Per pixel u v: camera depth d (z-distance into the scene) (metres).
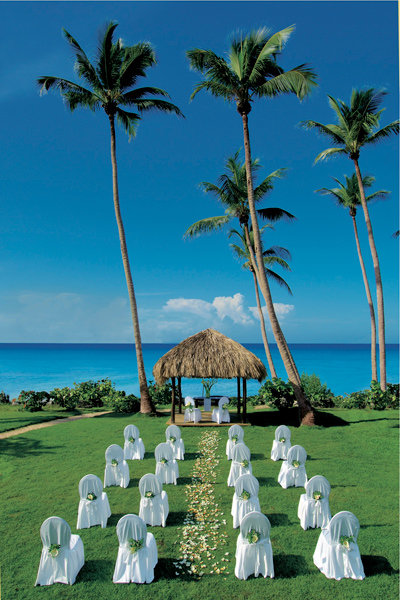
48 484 10.52
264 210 23.64
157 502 8.30
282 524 8.27
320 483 8.12
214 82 17.94
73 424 18.17
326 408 21.64
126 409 21.11
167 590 6.20
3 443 14.81
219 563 6.93
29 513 8.81
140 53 19.38
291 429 16.50
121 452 10.65
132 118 21.84
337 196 27.00
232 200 24.02
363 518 8.41
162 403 24.72
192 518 8.67
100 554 7.21
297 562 6.91
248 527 6.53
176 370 17.16
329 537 6.64
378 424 16.81
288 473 10.23
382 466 11.76
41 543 7.57
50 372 62.78
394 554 7.07
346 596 5.98
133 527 6.42
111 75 19.59
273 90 17.55
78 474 11.30
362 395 21.98
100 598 6.02
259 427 17.11
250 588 6.22
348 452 13.22
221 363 17.03
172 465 10.71
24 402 22.78
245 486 8.36
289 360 17.72
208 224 24.91
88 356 108.81
